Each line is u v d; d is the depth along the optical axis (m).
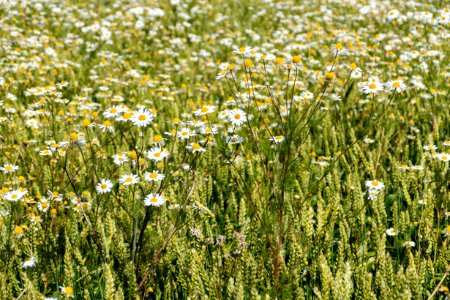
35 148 3.96
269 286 2.50
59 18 9.52
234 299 2.23
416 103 5.02
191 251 2.42
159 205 2.64
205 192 3.26
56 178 3.50
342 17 9.18
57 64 6.55
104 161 3.70
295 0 11.56
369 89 3.16
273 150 3.13
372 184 3.05
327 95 5.22
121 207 2.79
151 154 2.89
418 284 2.28
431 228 2.89
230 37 8.57
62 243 2.77
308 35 7.84
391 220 3.26
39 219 2.87
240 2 11.64
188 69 6.76
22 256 2.72
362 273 2.40
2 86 5.48
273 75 6.18
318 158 3.94
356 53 6.45
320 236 2.76
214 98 5.86
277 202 2.61
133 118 2.97
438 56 6.22
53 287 2.71
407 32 7.55
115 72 6.63
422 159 3.58
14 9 9.70
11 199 2.92
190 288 2.38
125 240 3.02
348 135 4.57
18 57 7.07
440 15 5.59
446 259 2.65
